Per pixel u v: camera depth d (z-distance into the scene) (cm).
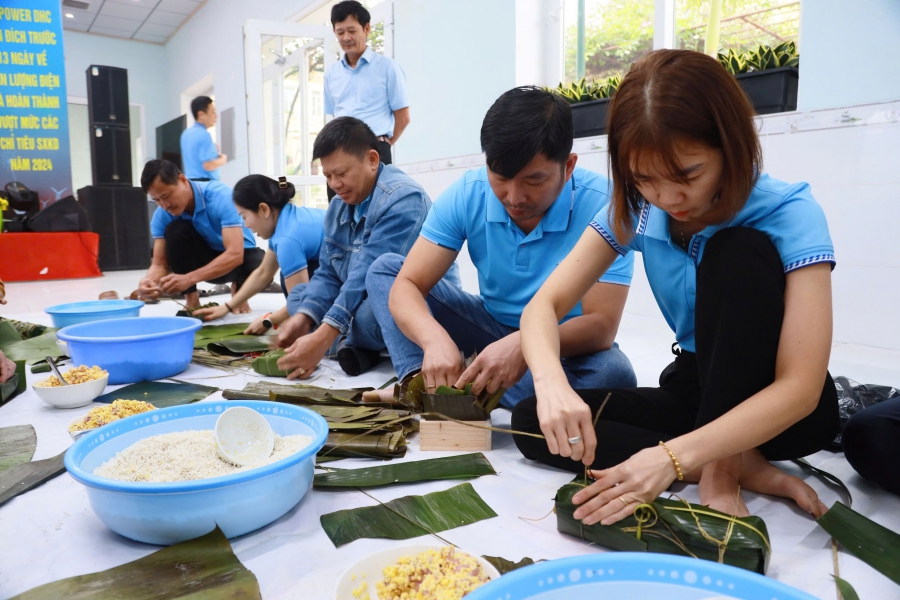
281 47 630
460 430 150
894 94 246
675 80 90
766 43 334
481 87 438
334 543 107
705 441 98
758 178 101
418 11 484
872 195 255
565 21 417
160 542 106
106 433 127
